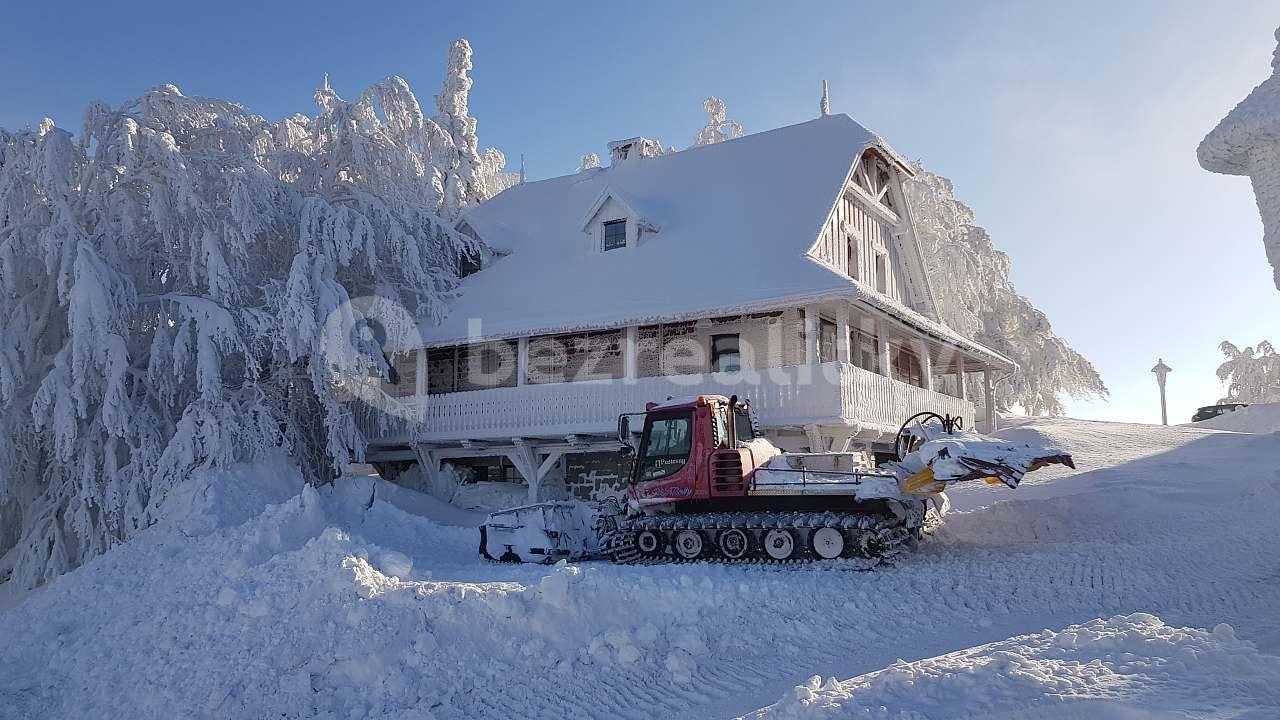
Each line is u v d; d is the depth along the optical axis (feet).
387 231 74.84
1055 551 41.91
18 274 60.03
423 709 26.13
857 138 84.43
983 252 127.95
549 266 83.35
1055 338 128.77
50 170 59.31
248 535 42.83
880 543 41.50
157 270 67.26
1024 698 16.69
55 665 34.04
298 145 86.02
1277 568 35.27
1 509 61.57
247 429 62.03
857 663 27.20
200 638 32.37
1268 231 43.62
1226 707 14.62
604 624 31.30
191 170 64.59
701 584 33.96
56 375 55.67
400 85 92.07
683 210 83.82
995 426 90.53
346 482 66.08
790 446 64.59
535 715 25.09
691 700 25.32
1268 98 43.73
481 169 137.28
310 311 61.57
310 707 27.40
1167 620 28.14
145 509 57.52
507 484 76.79
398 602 31.53
